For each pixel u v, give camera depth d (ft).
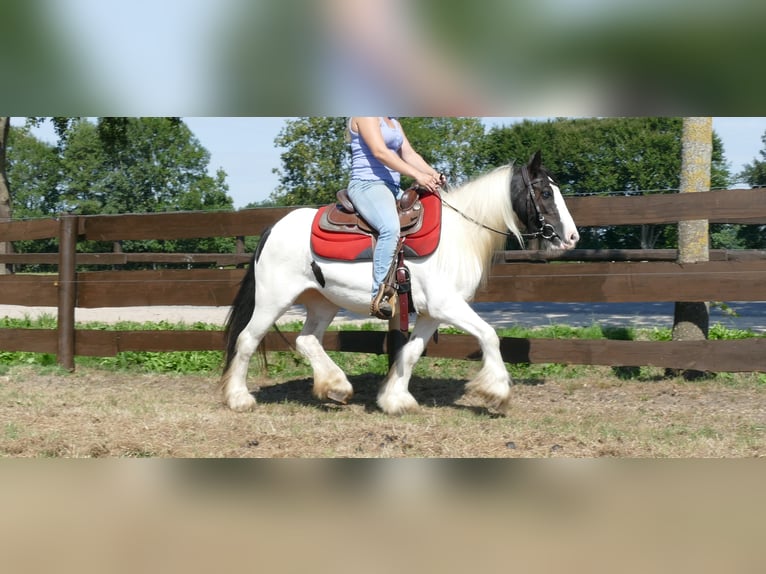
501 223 19.97
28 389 24.94
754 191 22.75
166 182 155.12
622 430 18.92
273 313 21.39
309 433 18.61
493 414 21.01
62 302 28.81
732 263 23.54
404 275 19.49
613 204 24.32
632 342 24.30
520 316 50.96
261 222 26.58
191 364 29.63
